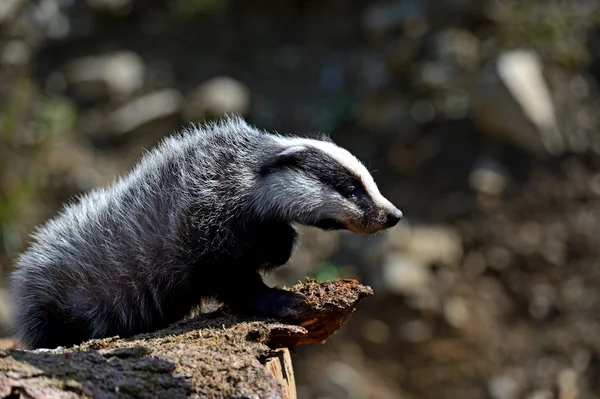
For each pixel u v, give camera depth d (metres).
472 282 16.84
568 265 17.05
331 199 8.91
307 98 20.38
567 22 19.83
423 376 16.02
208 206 8.70
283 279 16.81
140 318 8.95
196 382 6.58
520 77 18.30
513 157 18.30
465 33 19.88
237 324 7.98
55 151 19.66
